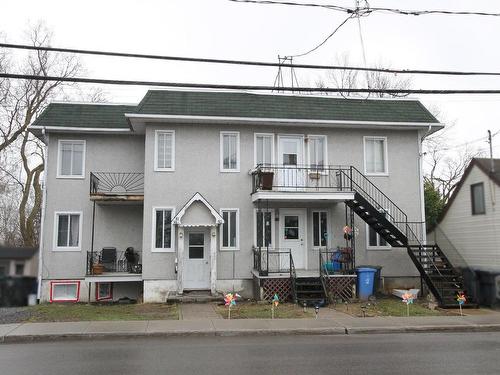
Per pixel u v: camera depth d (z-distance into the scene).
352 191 17.17
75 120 18.72
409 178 19.39
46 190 18.58
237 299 16.80
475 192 18.45
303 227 18.55
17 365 8.05
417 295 17.52
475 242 18.31
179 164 18.03
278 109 18.56
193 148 18.19
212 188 18.08
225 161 18.39
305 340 10.56
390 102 19.91
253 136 18.58
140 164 19.31
